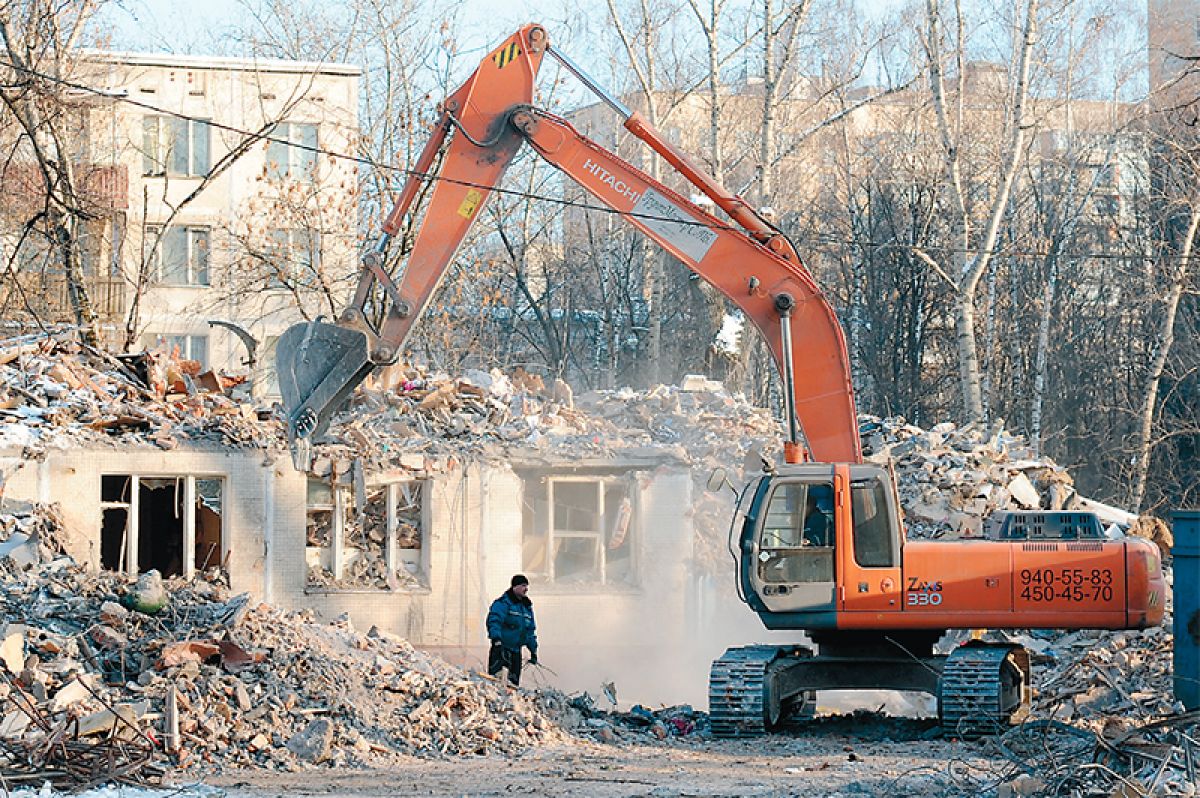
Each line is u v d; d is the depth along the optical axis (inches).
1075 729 687.7
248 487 1073.5
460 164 834.8
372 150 1830.7
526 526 1140.5
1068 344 2249.0
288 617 786.2
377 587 1095.6
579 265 2524.6
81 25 1440.7
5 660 638.5
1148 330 2171.5
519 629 858.8
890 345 2321.6
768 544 768.3
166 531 1093.8
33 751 531.5
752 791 533.6
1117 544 751.1
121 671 687.7
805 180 2534.5
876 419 1286.9
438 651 1091.9
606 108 2490.2
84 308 1416.1
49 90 1218.0
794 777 584.7
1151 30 2149.4
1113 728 625.0
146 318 1925.4
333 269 1834.4
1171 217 1830.7
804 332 832.3
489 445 1125.7
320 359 797.9
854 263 2335.1
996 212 1482.5
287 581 1074.7
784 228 2332.7
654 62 1939.0
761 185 1616.6
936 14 1504.7
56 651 687.7
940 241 2242.9
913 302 2252.7
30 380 1114.7
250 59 1956.2
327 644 751.1
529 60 842.8
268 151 1969.7
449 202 831.1
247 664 698.8
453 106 839.7
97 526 1037.8
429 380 1254.3
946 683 727.1
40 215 1286.9
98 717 585.3
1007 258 2055.9
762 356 2132.1
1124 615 743.1
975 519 1110.4
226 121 1956.2
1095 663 856.9
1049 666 889.5
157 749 608.1
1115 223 2241.6
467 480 1111.0
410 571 1112.8
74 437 1045.2
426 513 1112.8
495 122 839.7
